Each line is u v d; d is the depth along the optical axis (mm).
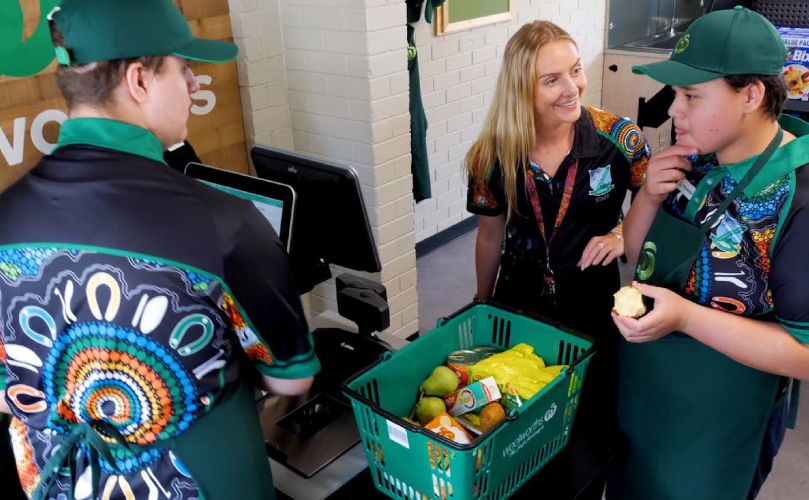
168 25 1027
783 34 3180
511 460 1238
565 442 1415
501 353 1468
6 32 2355
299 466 1334
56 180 1003
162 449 1063
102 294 981
